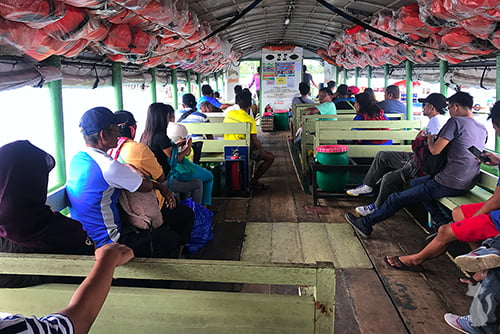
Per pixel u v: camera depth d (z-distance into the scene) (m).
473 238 2.97
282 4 7.64
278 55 15.73
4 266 1.63
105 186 2.59
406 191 3.94
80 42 3.50
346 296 3.09
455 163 3.67
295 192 6.07
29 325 0.98
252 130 6.08
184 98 6.87
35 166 1.81
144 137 4.00
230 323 1.54
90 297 1.22
